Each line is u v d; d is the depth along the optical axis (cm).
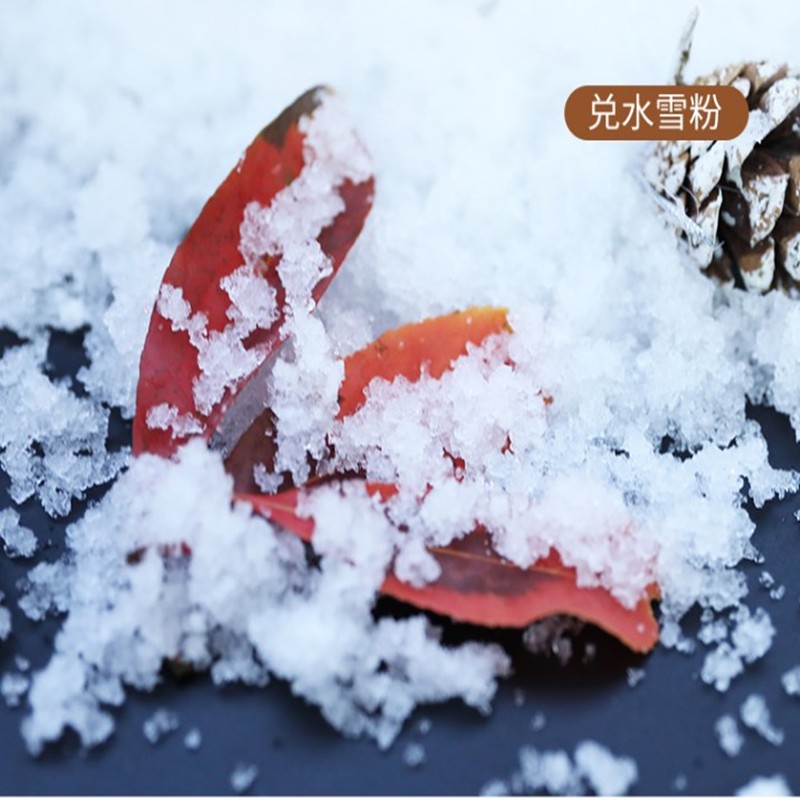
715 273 40
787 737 36
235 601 36
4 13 42
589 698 37
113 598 37
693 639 37
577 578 36
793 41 42
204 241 38
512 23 42
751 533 38
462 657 36
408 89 42
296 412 37
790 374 39
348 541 36
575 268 40
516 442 38
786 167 38
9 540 38
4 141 41
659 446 39
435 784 36
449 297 40
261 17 42
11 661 37
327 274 38
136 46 42
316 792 36
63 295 40
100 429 39
